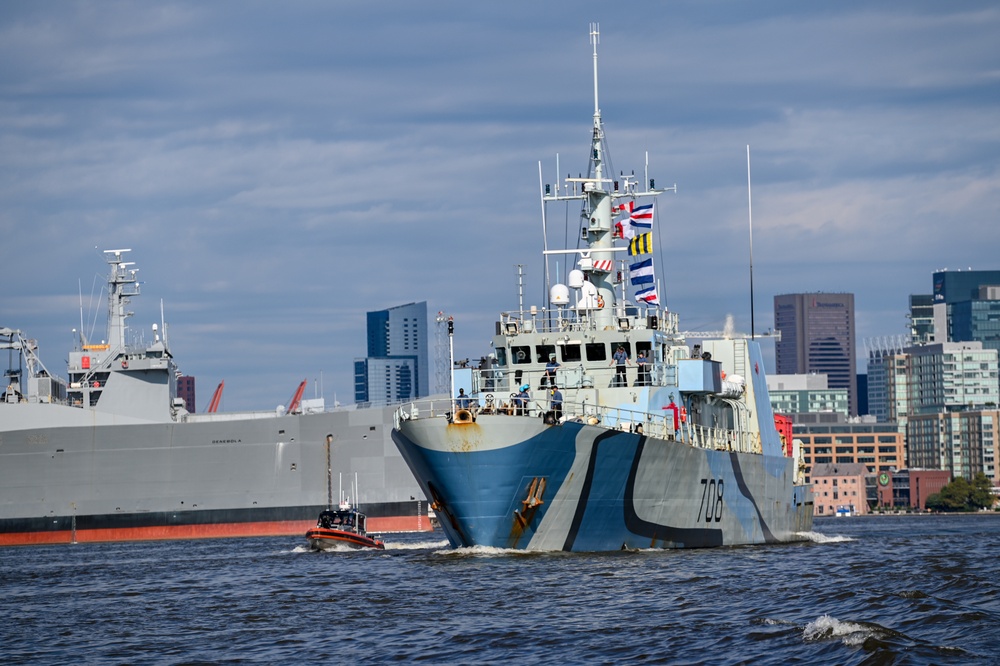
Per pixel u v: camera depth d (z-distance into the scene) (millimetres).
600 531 187625
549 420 174000
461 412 174125
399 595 159125
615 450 182250
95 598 182500
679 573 170125
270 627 142125
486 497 177875
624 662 115625
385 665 118438
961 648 113688
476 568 175125
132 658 128250
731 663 113500
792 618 133000
